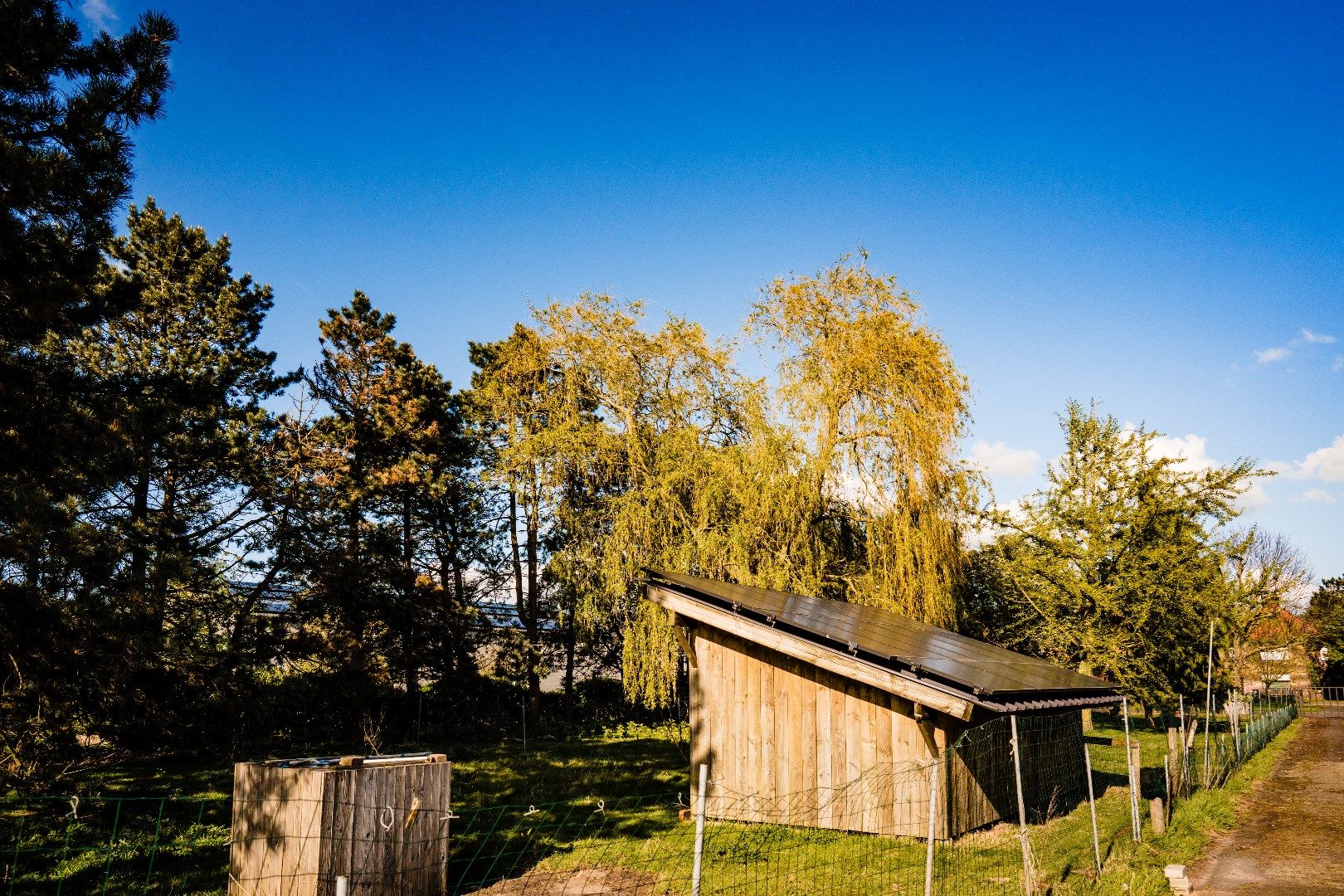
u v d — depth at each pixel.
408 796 8.52
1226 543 24.02
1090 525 23.97
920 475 19.84
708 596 12.49
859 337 20.89
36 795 10.12
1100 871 9.12
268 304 25.19
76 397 10.16
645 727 27.78
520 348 26.34
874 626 13.48
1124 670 22.89
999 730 12.62
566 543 25.47
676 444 22.73
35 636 9.30
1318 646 53.88
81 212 9.82
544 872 9.31
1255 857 10.76
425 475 27.05
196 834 11.01
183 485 18.25
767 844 10.59
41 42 9.37
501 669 28.33
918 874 8.91
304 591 21.47
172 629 12.89
